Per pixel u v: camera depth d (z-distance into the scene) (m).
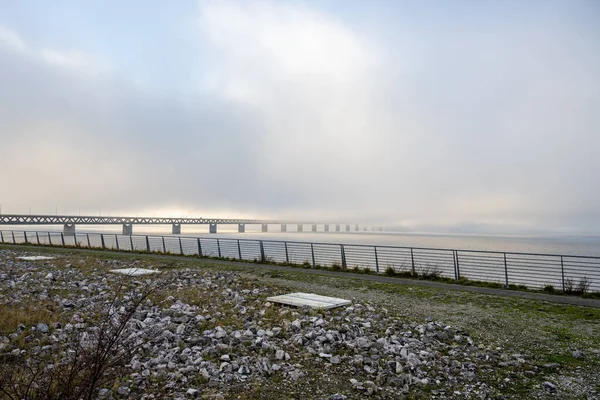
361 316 13.46
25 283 18.17
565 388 7.78
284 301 14.98
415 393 7.50
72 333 10.72
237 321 12.24
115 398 7.02
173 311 13.04
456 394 7.49
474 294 17.22
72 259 29.53
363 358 9.11
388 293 17.67
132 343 9.50
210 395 7.20
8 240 55.28
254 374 8.20
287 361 8.96
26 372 7.76
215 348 9.51
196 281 20.27
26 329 10.94
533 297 16.53
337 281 20.88
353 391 7.52
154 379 7.83
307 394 7.34
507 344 10.55
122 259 30.72
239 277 21.97
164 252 36.25
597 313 13.74
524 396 7.43
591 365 8.99
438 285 19.61
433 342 10.62
